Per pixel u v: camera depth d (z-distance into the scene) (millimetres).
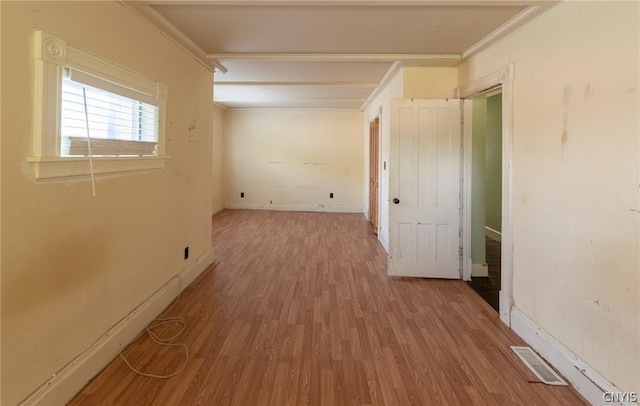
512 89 2670
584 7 1945
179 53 3150
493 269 4246
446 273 3836
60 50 1730
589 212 1927
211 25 2793
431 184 3801
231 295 3293
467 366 2197
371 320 2826
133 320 2457
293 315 2896
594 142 1888
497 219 5820
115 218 2260
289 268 4145
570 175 2070
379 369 2158
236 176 8578
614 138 1763
